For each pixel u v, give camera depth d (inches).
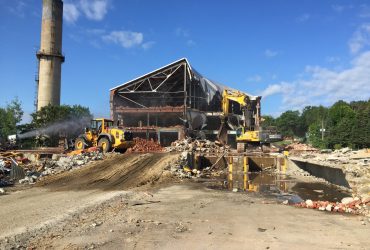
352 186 802.8
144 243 348.5
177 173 997.2
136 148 1416.1
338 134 2896.2
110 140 1290.6
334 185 940.6
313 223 443.5
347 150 1418.6
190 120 2156.7
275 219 464.1
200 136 2090.3
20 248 333.7
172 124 2210.9
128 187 775.7
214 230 402.3
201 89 2314.2
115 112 2218.3
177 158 1149.7
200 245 345.1
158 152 1353.3
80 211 494.6
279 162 1362.0
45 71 2564.0
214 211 514.9
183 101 2336.4
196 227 414.6
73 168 1017.5
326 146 2957.7
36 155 1326.3
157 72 2231.8
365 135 2751.0
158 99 2367.1
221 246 343.3
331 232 399.9
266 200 643.5
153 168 1013.2
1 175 885.8
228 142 1829.5
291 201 647.1
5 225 415.5
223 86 2404.0
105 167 1017.5
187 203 580.4
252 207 553.3
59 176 908.0
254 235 383.9
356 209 525.7
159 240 358.9
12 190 728.3
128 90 2294.5
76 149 1336.1
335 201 677.3
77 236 370.6
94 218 454.9
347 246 347.9
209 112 2207.2
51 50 2576.3
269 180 1055.0
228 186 872.9
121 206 542.0
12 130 2258.9
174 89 2369.6
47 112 2204.7
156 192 709.9
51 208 518.0
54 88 2578.7
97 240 356.5
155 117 2213.3
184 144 1713.8
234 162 1363.2
